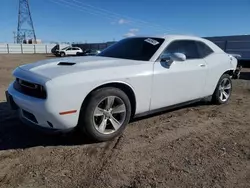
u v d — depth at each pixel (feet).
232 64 17.42
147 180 8.01
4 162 9.09
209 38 65.77
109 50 14.70
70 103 9.43
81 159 9.34
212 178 8.18
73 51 126.31
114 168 8.71
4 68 47.65
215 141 11.18
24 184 7.76
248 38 56.90
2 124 12.87
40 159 9.32
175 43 13.71
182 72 13.26
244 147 10.60
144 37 14.28
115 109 10.98
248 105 17.66
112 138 11.07
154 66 12.09
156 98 12.32
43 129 9.96
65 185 7.72
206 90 15.55
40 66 10.98
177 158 9.50
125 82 10.86
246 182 8.00
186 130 12.43
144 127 12.70
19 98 10.10
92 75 9.96
